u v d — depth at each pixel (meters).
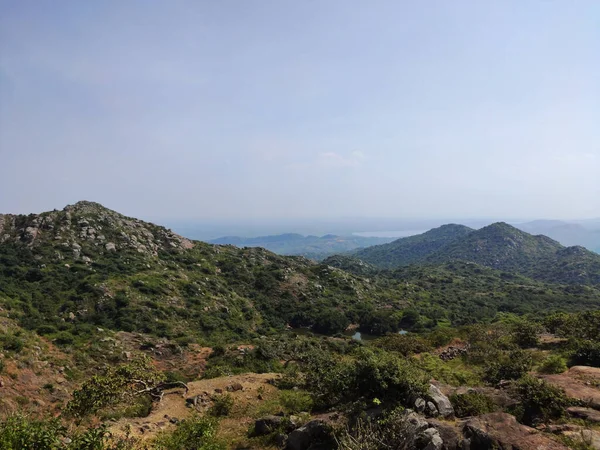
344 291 90.19
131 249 73.19
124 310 51.28
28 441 7.45
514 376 15.78
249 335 58.78
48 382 27.80
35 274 55.44
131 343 43.16
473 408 10.13
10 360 28.03
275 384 19.75
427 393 10.28
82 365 34.25
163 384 17.88
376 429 8.94
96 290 53.78
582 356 16.62
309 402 13.94
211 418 13.55
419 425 8.39
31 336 36.72
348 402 11.41
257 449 11.02
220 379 20.75
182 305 60.06
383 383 10.52
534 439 7.89
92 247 68.62
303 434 10.19
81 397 12.42
